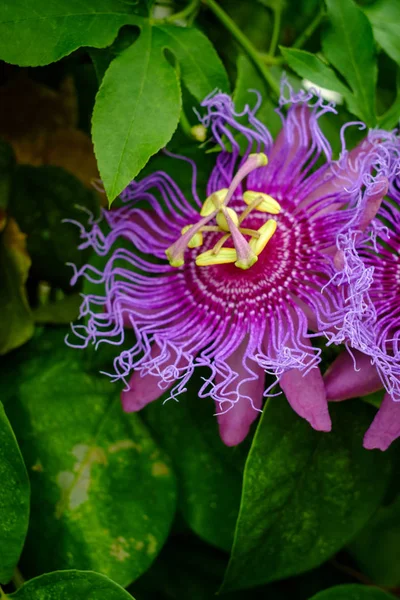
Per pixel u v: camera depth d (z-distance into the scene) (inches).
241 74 22.5
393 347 20.9
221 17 22.8
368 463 22.2
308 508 22.0
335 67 22.4
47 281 23.9
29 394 22.9
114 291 22.0
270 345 21.7
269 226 21.9
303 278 21.8
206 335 21.9
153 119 21.0
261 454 21.6
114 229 22.2
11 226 23.5
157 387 21.4
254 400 21.2
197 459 22.9
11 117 23.6
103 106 21.0
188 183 22.5
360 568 25.3
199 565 24.6
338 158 22.5
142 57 21.4
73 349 23.1
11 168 23.5
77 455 22.5
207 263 21.8
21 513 21.4
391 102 23.3
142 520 22.4
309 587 24.6
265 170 22.1
